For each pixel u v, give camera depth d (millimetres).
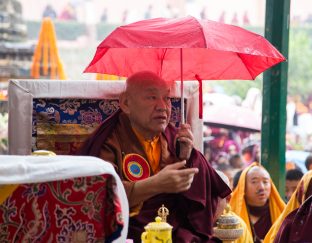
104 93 3939
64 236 2416
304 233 3174
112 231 2389
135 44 3279
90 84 3932
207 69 3932
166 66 3971
